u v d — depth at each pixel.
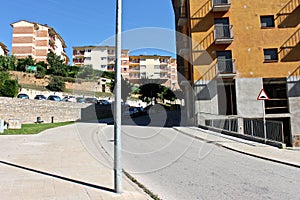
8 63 42.47
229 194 4.96
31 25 61.78
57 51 72.25
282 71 22.00
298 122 21.27
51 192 4.82
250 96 21.56
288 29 22.44
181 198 4.73
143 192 5.00
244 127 16.36
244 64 21.94
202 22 22.23
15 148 10.08
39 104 24.12
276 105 22.31
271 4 22.67
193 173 6.59
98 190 4.99
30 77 40.66
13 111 21.84
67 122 24.14
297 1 22.62
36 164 7.27
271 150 9.98
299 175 6.49
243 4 22.59
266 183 5.72
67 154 8.88
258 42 22.22
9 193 4.73
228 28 22.09
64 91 40.41
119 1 5.26
